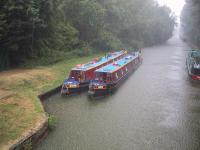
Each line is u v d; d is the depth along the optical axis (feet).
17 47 120.37
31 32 124.67
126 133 73.36
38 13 128.98
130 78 137.39
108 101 99.25
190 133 74.13
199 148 66.13
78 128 75.61
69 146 65.67
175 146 66.90
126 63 137.59
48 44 151.43
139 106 94.48
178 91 113.70
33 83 105.91
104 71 108.17
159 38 355.15
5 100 82.94
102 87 102.83
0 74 111.45
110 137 70.90
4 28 113.70
